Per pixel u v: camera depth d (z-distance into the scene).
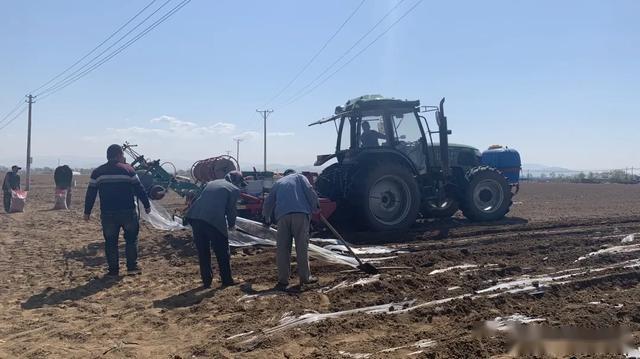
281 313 5.79
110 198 7.70
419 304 5.97
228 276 7.14
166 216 12.66
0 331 5.44
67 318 5.85
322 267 7.97
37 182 44.75
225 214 7.16
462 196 12.40
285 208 7.06
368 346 4.79
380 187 10.96
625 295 6.22
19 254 9.52
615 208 17.31
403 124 11.45
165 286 7.16
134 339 5.19
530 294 6.29
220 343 4.96
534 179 64.38
